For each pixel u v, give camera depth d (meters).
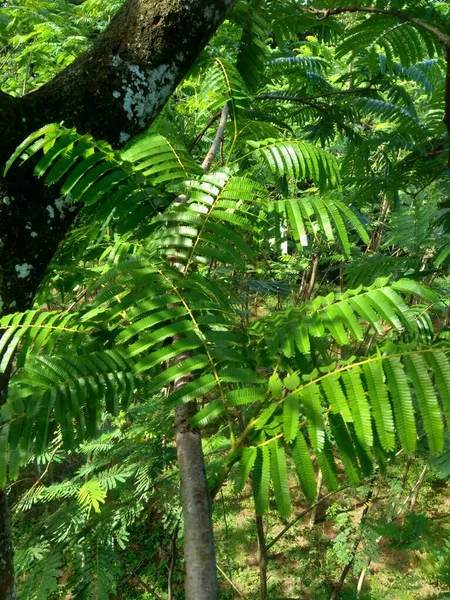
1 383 0.76
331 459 0.51
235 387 0.71
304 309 0.65
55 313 0.66
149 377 0.64
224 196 0.68
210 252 0.69
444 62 1.70
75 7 2.76
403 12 1.06
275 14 1.41
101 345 0.67
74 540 0.89
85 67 0.88
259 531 0.88
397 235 1.38
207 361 0.57
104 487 1.20
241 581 2.52
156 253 0.70
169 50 0.90
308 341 0.60
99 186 0.73
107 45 0.89
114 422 1.51
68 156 0.68
